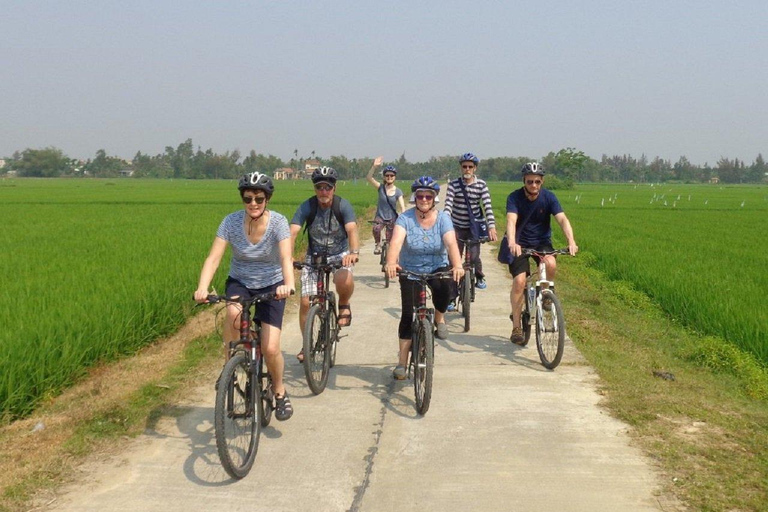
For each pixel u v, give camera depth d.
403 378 6.14
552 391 6.08
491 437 5.02
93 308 7.58
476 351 7.51
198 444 4.95
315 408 5.68
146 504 4.04
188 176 197.00
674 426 5.22
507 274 13.56
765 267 13.34
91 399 5.91
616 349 7.71
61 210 32.88
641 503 4.00
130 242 16.19
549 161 159.50
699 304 9.35
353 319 9.18
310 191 66.06
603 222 29.03
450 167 179.62
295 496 4.12
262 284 4.97
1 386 5.48
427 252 6.03
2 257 13.21
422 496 4.11
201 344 7.76
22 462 4.60
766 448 4.80
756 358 7.42
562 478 4.33
